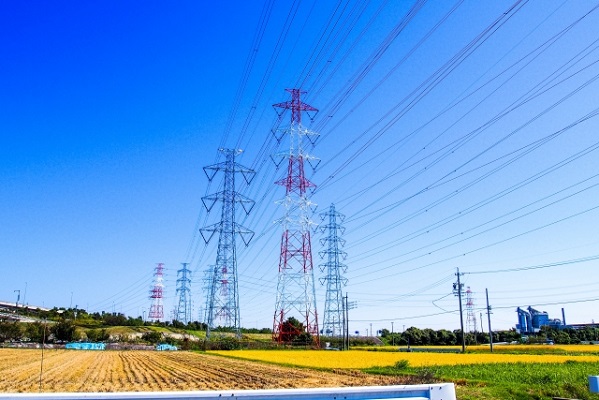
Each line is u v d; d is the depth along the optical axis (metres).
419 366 56.44
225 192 94.75
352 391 5.42
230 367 61.03
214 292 106.19
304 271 96.19
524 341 161.25
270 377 46.00
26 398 4.47
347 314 115.94
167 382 41.84
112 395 4.67
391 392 5.56
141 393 4.77
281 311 111.00
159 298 183.12
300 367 59.75
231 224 97.38
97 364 66.00
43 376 47.38
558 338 166.75
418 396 5.66
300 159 73.06
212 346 112.75
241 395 5.04
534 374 44.59
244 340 119.81
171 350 118.06
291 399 5.16
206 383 40.62
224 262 104.00
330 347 128.38
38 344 122.88
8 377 45.88
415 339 163.50
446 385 5.83
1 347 112.19
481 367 54.88
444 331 166.25
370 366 59.12
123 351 110.31
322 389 5.34
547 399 29.48
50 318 135.62
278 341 110.94
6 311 157.00
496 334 184.62
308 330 108.88
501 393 31.56
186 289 158.88
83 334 148.75
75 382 41.66
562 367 54.56
